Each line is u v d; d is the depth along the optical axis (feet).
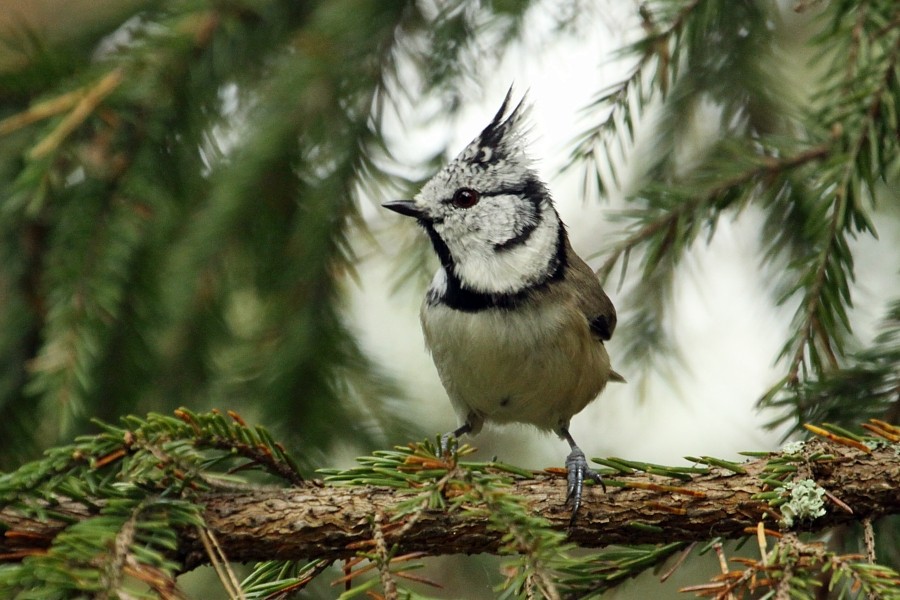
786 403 20.54
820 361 20.11
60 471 15.25
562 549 13.98
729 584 13.94
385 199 27.68
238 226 26.22
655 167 29.12
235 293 28.37
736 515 16.53
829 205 19.76
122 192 24.98
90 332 23.49
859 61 20.01
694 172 26.50
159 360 26.76
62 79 25.32
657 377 29.86
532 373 23.91
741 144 24.68
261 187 26.40
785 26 29.45
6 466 26.07
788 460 16.56
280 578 17.19
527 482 17.61
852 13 20.13
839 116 20.04
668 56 22.70
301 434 26.86
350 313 28.48
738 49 27.76
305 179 27.17
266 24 27.53
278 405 26.78
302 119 26.50
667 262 26.84
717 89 28.27
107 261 24.27
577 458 21.83
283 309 27.22
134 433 15.53
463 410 26.27
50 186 24.54
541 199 24.93
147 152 25.32
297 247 27.02
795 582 13.64
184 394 27.09
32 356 26.78
